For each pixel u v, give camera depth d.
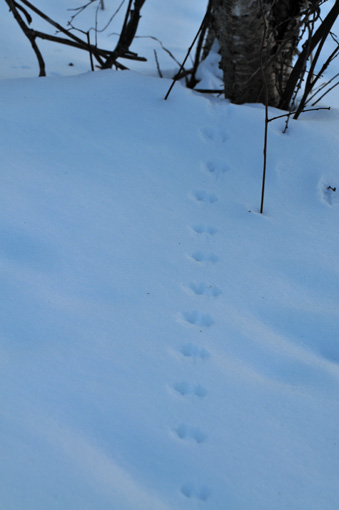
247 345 1.71
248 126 2.66
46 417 1.36
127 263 1.97
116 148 2.52
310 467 1.36
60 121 2.59
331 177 2.48
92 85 2.83
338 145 2.59
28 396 1.41
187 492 1.27
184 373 1.57
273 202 2.39
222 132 2.67
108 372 1.53
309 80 2.60
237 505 1.25
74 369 1.52
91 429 1.36
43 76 3.18
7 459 1.24
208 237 2.17
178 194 2.37
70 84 2.84
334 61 4.47
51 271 1.87
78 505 1.18
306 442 1.42
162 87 2.87
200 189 2.42
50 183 2.26
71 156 2.44
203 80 3.56
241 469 1.33
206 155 2.57
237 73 2.93
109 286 1.85
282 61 2.97
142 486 1.25
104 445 1.33
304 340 1.80
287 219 2.31
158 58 4.22
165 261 2.02
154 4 5.26
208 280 1.97
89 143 2.52
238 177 2.50
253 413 1.48
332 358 1.76
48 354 1.55
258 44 2.79
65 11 4.63
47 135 2.51
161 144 2.58
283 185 2.47
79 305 1.75
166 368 1.58
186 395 1.51
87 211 2.16
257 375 1.62
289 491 1.29
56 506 1.17
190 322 1.80
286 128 2.58
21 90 2.77
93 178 2.35
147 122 2.66
